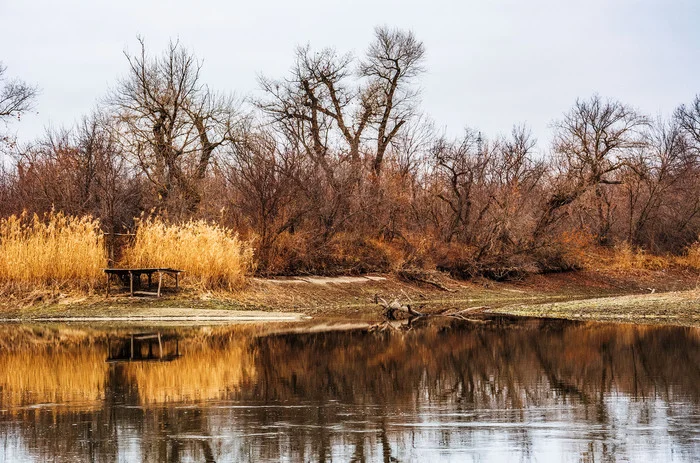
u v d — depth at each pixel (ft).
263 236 122.72
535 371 59.21
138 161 136.87
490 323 97.30
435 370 59.82
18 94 145.07
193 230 112.37
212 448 37.47
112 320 96.43
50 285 103.30
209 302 103.96
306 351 70.90
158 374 58.18
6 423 42.57
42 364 63.46
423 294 131.85
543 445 37.45
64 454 36.81
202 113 139.54
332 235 133.49
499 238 150.92
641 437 38.70
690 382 53.83
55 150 136.56
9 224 107.96
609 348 71.36
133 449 37.45
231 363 63.67
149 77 136.77
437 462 35.09
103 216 121.70
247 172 129.08
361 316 105.29
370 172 151.12
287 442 38.32
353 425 41.52
